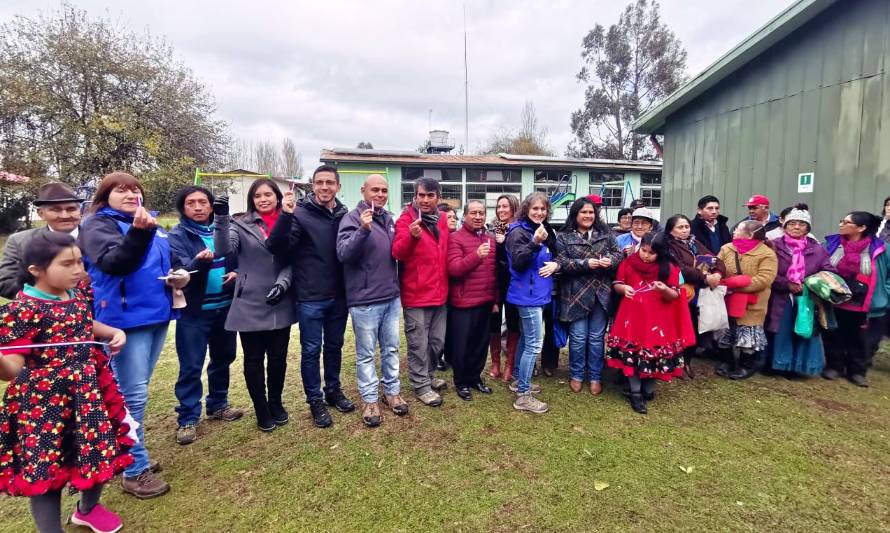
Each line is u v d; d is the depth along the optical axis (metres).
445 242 3.28
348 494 2.23
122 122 13.04
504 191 13.98
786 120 5.30
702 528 1.97
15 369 1.61
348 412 3.14
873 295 3.64
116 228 2.20
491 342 3.90
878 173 4.54
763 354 3.90
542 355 3.97
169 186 13.56
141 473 2.22
